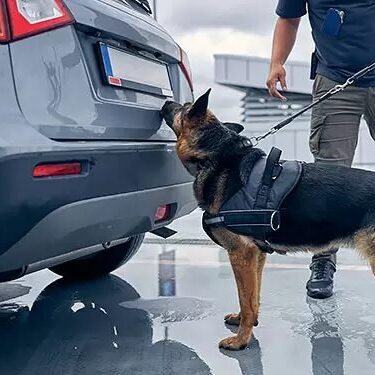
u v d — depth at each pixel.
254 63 15.16
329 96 3.06
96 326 2.95
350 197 2.49
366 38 3.19
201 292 3.53
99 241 2.41
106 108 2.38
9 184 1.90
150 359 2.52
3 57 1.99
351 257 4.45
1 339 2.79
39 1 2.14
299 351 2.60
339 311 3.13
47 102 2.09
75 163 2.12
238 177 2.53
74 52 2.26
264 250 2.63
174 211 2.92
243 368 2.42
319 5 3.28
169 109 2.77
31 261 2.11
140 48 2.78
